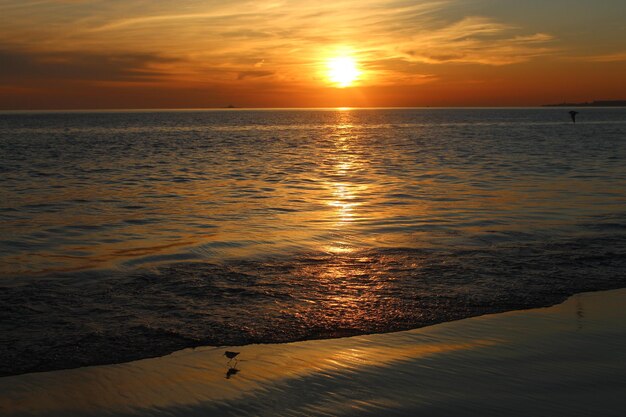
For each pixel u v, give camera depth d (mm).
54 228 14758
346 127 117312
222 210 17469
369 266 10719
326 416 5289
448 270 10367
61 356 6684
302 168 31781
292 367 6395
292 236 13523
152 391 5840
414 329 7543
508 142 56906
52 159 38531
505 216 15961
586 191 20938
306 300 8766
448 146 51594
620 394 5605
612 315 7977
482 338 7176
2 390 5863
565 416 5184
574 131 84062
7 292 9109
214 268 10633
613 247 11961
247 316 8070
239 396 5711
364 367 6359
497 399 5539
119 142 61375
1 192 21875
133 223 15430
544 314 8039
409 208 17531
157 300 8766
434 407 5406
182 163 35312
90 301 8688
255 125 134500
